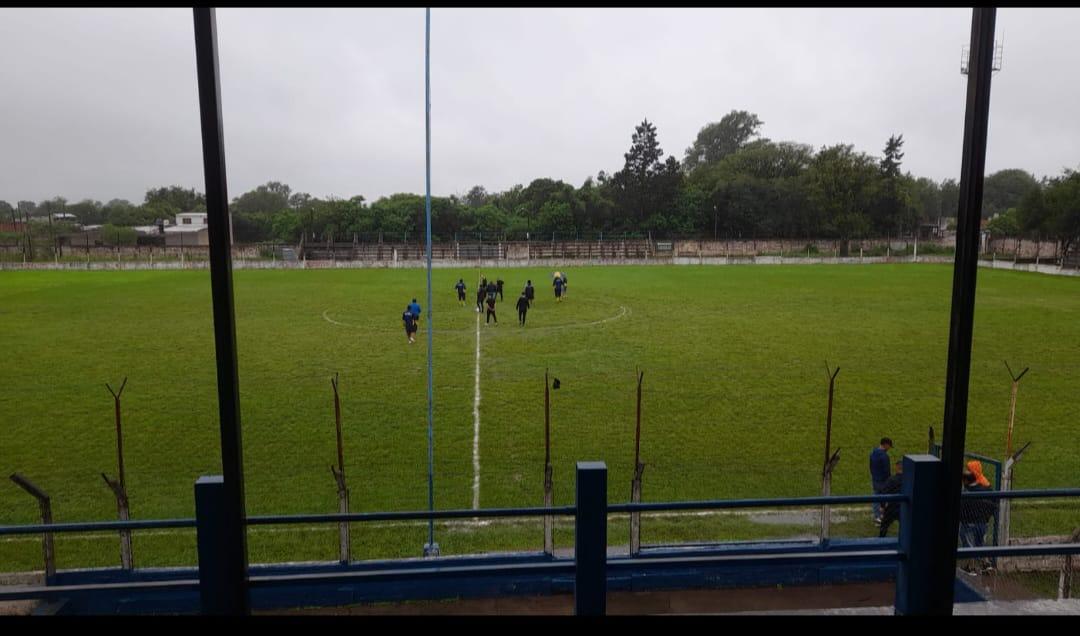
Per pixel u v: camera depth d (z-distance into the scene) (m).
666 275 60.47
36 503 12.01
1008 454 11.52
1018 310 35.75
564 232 97.00
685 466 13.72
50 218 84.50
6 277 57.75
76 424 16.77
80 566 9.57
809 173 96.56
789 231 98.81
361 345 27.16
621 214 101.69
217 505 4.82
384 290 47.97
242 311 36.88
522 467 13.68
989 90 4.60
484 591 8.32
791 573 8.61
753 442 15.22
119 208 123.75
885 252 90.19
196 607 8.10
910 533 5.40
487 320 32.97
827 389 19.91
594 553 5.21
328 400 18.88
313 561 9.36
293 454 14.52
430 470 11.39
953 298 5.00
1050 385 20.38
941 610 5.36
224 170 4.30
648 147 101.44
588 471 5.13
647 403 18.47
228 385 4.52
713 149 150.25
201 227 102.69
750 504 5.31
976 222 4.80
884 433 15.96
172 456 14.49
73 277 57.88
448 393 19.58
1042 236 73.12
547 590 8.38
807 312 35.94
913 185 99.31
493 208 104.19
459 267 71.81
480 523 11.00
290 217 96.44
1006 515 9.30
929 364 23.30
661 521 10.80
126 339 28.44
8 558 9.83
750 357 24.48
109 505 11.90
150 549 10.09
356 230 92.81
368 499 12.12
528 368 22.83
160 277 58.16
